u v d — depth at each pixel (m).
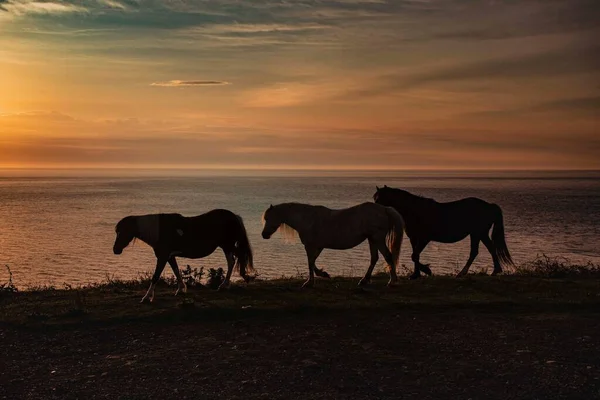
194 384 8.36
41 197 126.50
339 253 39.78
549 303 12.73
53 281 29.48
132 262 36.28
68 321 11.74
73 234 54.94
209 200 112.38
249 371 8.81
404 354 9.54
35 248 44.31
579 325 11.04
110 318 11.91
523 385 8.17
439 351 9.67
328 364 9.08
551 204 103.25
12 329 11.36
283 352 9.66
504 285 14.84
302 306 12.41
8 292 15.03
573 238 50.53
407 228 16.55
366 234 14.61
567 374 8.53
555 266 18.69
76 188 180.88
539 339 10.21
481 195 139.75
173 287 15.75
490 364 9.02
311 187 192.50
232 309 12.25
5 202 109.12
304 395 7.92
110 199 117.12
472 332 10.70
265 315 12.05
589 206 97.19
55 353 9.91
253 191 158.12
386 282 15.69
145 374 8.78
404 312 12.19
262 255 39.09
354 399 7.79
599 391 7.93
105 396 8.00
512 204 103.44
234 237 14.55
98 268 34.12
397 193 16.56
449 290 14.37
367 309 12.41
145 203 103.31
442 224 16.44
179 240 13.73
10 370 9.10
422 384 8.28
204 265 33.09
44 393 8.14
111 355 9.76
